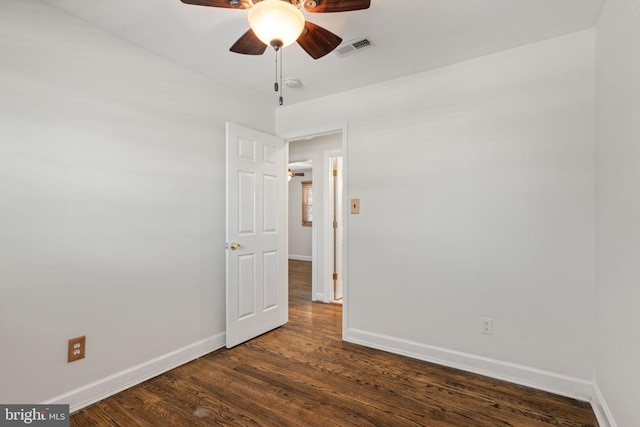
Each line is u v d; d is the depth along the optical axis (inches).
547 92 84.7
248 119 122.7
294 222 334.3
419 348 102.7
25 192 68.0
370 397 81.0
